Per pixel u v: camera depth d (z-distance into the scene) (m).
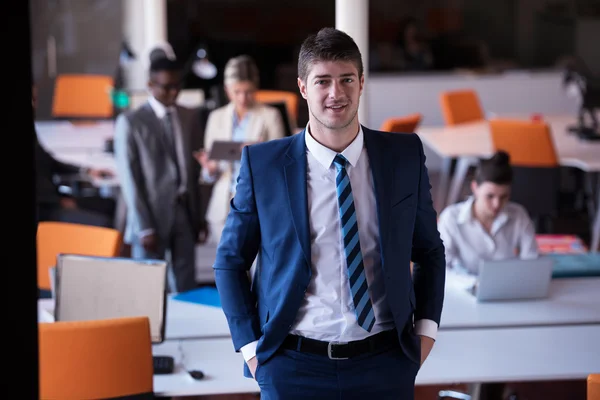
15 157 1.43
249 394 4.23
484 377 3.06
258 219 2.39
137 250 4.62
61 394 2.69
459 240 4.15
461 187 7.75
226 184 5.18
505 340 3.38
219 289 2.44
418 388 4.43
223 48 11.22
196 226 4.73
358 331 2.34
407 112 9.44
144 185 4.55
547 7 11.64
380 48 10.70
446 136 7.36
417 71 10.56
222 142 4.78
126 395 2.76
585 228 7.12
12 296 1.45
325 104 2.26
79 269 3.31
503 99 9.50
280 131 5.18
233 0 11.23
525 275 3.73
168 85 4.54
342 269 2.33
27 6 1.42
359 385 2.34
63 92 8.07
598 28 11.55
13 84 1.42
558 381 4.60
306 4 11.57
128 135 4.51
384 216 2.34
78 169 5.89
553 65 11.70
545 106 9.55
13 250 1.44
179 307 3.74
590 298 3.82
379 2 11.66
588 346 3.32
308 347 2.34
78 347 2.67
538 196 6.37
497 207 4.07
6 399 1.46
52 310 3.66
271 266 2.37
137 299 3.26
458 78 9.50
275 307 2.36
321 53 2.24
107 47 9.15
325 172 2.35
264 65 11.36
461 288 3.90
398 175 2.38
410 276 2.43
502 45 11.84
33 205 1.45
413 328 2.52
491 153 6.59
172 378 3.05
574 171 6.94
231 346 3.33
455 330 3.48
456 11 11.66
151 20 6.88
